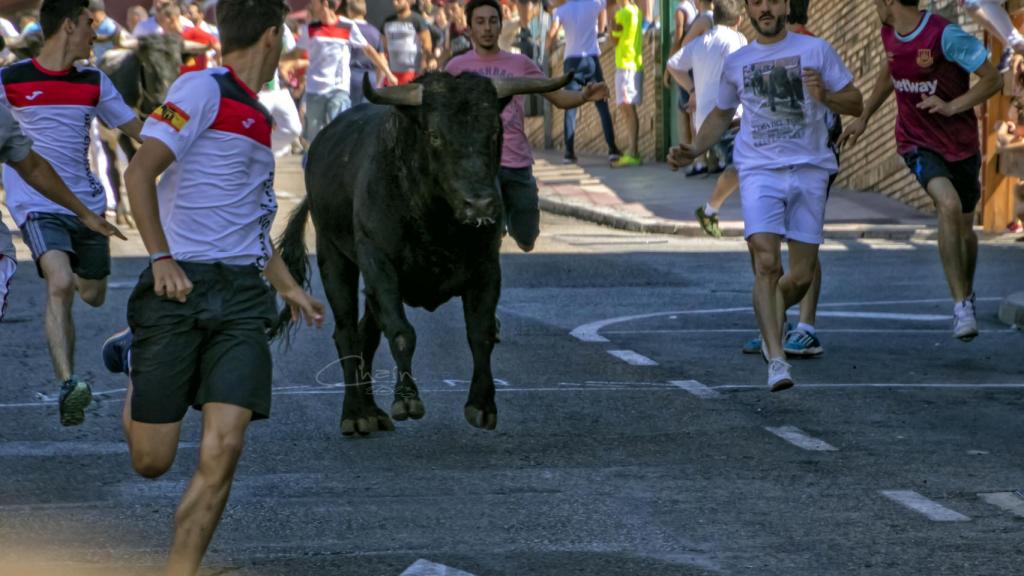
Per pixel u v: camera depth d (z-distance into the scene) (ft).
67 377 53.88
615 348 73.82
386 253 51.37
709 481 47.03
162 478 47.62
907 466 49.03
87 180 57.72
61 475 48.11
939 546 39.29
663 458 50.57
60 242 55.93
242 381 34.50
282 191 149.79
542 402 60.70
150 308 34.86
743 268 103.60
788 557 38.27
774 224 61.52
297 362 69.26
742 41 123.13
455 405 60.13
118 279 95.76
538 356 71.41
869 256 108.37
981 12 80.28
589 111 197.57
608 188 148.97
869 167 138.21
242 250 35.45
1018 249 108.37
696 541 39.88
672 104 170.19
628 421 56.95
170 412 34.96
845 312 85.05
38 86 56.85
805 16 67.67
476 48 72.28
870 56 135.03
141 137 34.71
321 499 44.65
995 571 36.99
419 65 149.79
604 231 127.54
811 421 56.80
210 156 35.04
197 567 33.86
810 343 70.95
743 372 67.62
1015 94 105.60
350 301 56.34
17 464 49.62
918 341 75.61
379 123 53.88
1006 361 69.97
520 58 72.08
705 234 123.65
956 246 67.10
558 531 40.93
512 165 73.77
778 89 62.49
